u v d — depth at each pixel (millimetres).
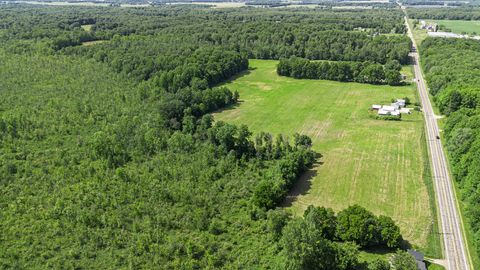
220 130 120125
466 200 96562
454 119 132750
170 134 132125
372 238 80438
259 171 111438
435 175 111375
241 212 93625
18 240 81000
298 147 124125
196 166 110938
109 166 109062
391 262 72875
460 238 84562
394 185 106312
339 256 72562
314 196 101250
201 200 95250
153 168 109688
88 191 97188
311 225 74062
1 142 120812
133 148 119688
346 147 130625
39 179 102125
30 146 120125
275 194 95812
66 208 89812
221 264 77312
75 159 112000
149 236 82750
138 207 91750
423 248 81438
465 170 103188
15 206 90562
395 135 139750
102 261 76688
